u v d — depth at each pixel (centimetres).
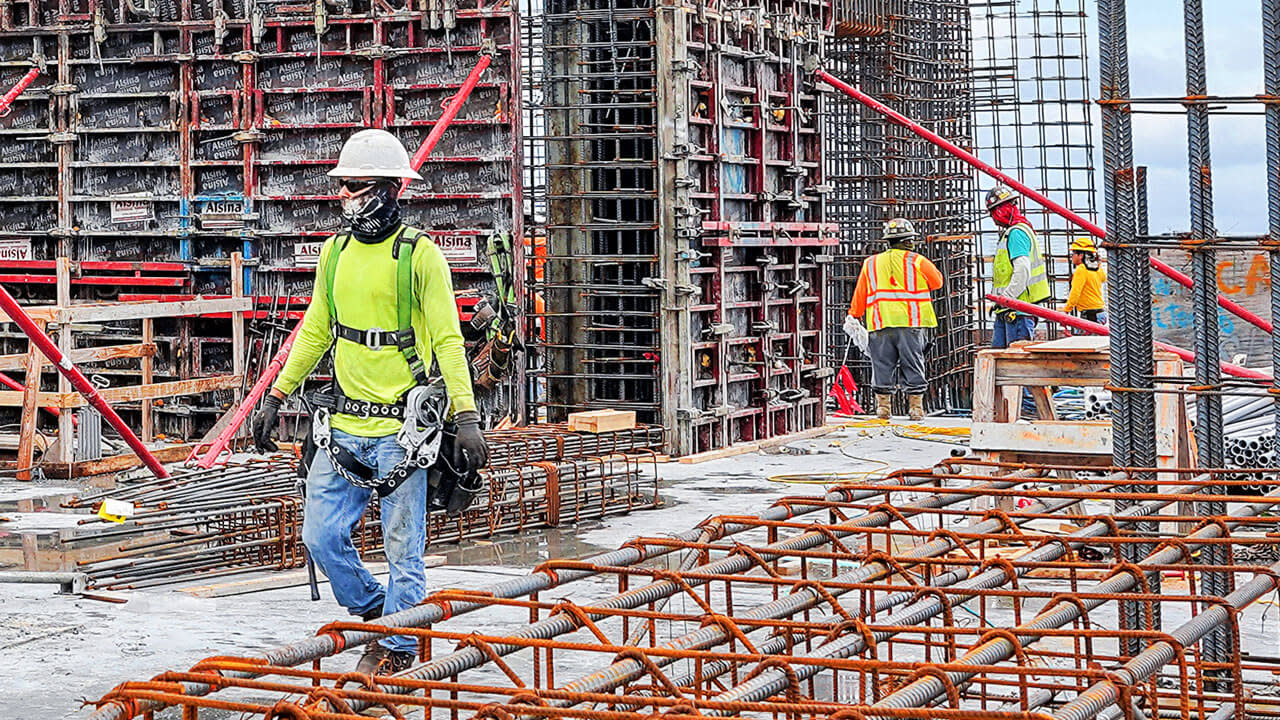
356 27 2128
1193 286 754
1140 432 772
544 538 1413
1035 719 386
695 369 2102
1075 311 2370
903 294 2255
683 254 2052
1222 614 492
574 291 2141
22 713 823
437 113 2112
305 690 415
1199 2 741
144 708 416
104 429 2211
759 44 2216
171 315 2044
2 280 2284
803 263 2333
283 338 2112
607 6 2133
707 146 2128
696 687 490
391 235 867
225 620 1053
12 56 2250
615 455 1923
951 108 2753
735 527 688
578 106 2047
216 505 1290
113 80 2230
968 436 2244
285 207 2194
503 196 2084
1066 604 522
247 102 2173
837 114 2614
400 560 862
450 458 871
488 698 808
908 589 527
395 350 857
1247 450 1596
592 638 962
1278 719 668
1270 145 723
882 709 388
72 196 2261
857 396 2670
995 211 2281
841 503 679
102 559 1224
